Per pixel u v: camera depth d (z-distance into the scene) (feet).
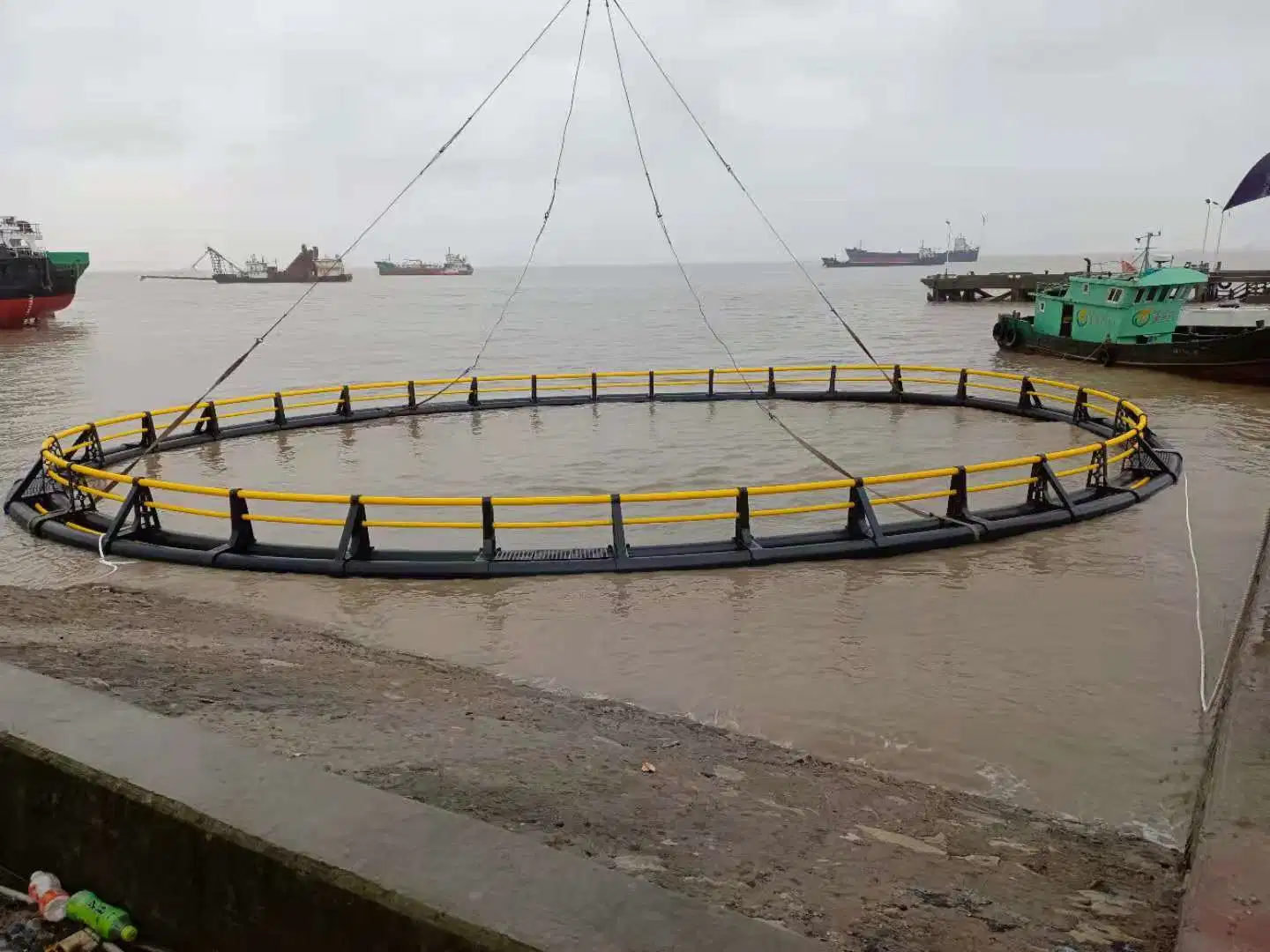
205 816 8.87
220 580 33.76
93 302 413.80
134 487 37.99
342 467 56.39
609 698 23.84
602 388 103.14
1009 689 24.04
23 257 214.48
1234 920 10.39
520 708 22.06
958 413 75.56
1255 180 77.77
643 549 35.42
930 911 12.65
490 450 61.57
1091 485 44.86
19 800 10.30
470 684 23.91
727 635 28.14
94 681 19.25
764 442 63.26
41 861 10.32
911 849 15.29
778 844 14.92
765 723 22.26
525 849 8.38
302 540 41.32
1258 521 40.81
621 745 19.93
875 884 13.57
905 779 19.49
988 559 35.68
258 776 9.55
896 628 28.58
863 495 36.68
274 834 8.55
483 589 32.65
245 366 132.67
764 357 138.10
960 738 21.42
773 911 12.23
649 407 80.02
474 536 41.47
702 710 23.08
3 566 35.58
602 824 15.02
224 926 8.91
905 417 73.51
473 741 18.83
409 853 8.30
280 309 331.57
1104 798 18.74
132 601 30.32
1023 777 19.62
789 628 28.60
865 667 25.58
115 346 171.42
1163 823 17.76
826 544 36.01
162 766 9.70
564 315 272.51
